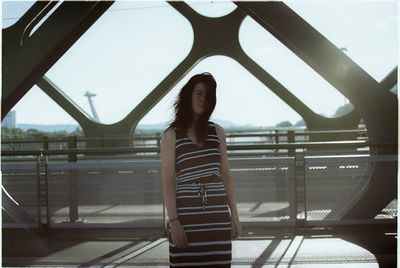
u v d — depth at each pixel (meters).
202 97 2.01
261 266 3.40
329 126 13.34
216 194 2.01
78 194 4.74
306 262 3.47
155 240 4.24
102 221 4.70
